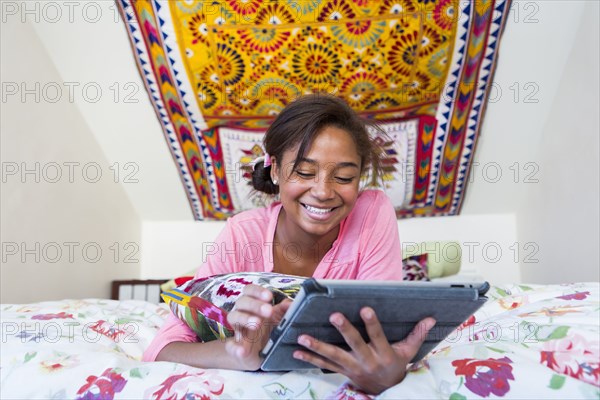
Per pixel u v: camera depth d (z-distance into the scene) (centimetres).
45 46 269
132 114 296
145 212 350
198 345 106
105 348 123
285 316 82
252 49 263
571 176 267
